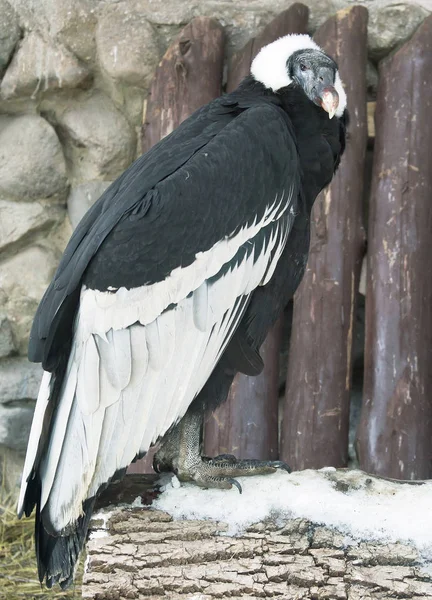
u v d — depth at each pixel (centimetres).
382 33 600
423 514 353
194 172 364
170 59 590
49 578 341
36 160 600
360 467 557
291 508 356
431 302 567
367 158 611
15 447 605
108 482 341
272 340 572
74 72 598
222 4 607
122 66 593
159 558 345
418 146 573
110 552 346
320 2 608
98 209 386
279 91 423
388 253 565
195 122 404
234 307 372
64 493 333
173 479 371
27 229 604
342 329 568
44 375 361
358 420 602
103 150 600
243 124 382
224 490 366
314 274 571
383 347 559
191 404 376
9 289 602
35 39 602
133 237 353
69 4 598
